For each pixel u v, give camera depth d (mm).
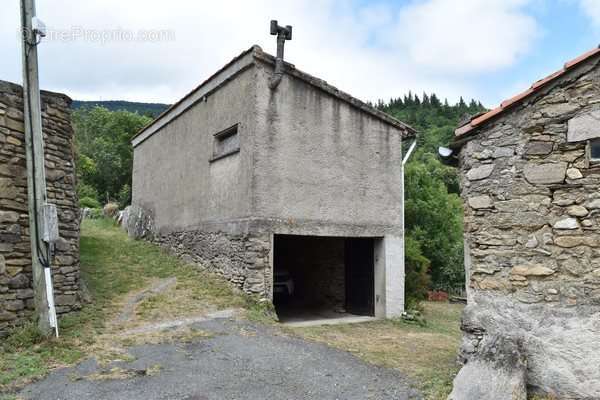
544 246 4270
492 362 4105
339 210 8852
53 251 5984
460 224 17000
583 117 4199
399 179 9844
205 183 9625
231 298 7723
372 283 9656
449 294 15281
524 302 4309
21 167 5531
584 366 3953
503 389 3783
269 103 8086
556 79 4332
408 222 14984
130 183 25578
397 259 9594
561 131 4301
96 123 27141
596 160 4125
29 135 5383
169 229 11430
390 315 9344
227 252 8484
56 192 6176
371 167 9422
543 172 4344
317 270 11312
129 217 14453
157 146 12703
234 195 8391
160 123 12383
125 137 26406
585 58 4156
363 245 9961
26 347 4867
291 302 11469
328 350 5805
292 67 8203
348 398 4152
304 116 8516
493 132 4680
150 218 12875
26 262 5473
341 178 8938
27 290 5434
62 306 6125
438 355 5949
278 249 12391
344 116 9094
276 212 8016
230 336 5980
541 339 4172
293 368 4930
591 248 4055
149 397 3908
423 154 33875
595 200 4082
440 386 4402
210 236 9219
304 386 4418
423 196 15320
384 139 9703
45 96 6109
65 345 5035
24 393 3828
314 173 8562
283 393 4211
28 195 5375
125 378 4289
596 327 3949
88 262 9508
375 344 6566
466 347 4680
